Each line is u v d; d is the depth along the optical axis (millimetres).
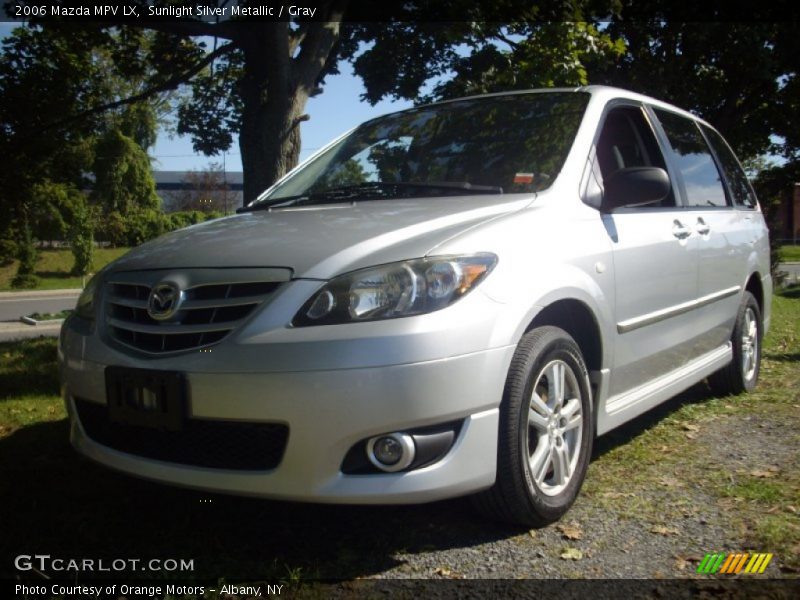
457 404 2521
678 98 15086
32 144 8867
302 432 2463
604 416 3373
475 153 3682
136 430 2834
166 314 2693
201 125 10453
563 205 3236
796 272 30062
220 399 2527
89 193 42719
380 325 2467
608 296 3289
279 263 2660
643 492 3318
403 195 3500
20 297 26938
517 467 2723
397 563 2676
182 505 3230
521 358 2760
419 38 9875
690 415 4668
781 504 3133
